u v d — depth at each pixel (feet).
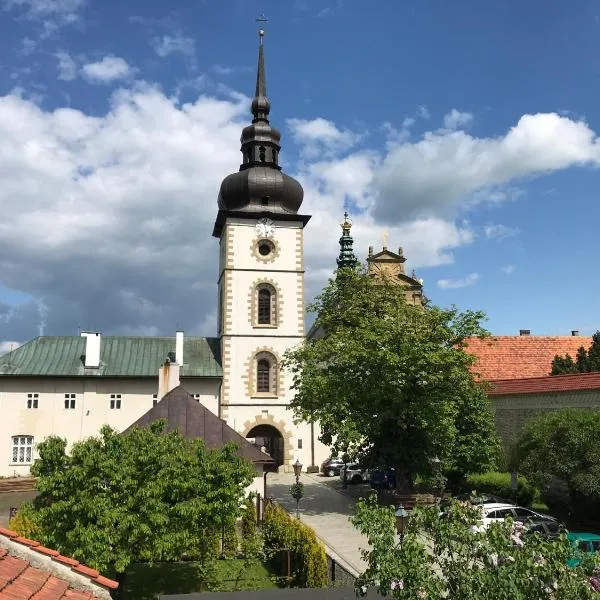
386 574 31.63
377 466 106.73
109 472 54.85
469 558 31.48
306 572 61.31
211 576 67.97
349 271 126.00
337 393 104.63
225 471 61.11
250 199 166.81
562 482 91.66
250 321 161.17
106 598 27.68
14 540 28.02
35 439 149.28
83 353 158.40
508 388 118.21
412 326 105.70
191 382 158.10
